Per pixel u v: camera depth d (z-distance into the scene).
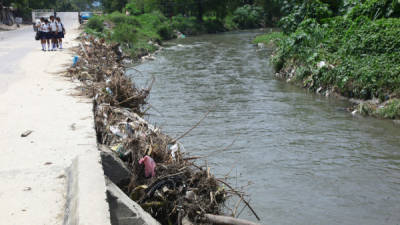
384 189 7.72
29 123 6.56
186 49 34.62
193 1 61.41
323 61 17.23
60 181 4.39
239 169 8.57
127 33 32.84
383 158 9.26
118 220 3.88
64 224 3.47
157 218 4.96
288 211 6.82
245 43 38.66
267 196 7.36
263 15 71.50
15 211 3.75
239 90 17.03
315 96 15.80
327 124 12.00
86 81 10.29
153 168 5.18
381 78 14.16
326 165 8.86
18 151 5.29
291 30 24.81
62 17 64.62
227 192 6.38
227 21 67.88
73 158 5.02
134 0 66.88
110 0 68.94
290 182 8.00
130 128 6.54
